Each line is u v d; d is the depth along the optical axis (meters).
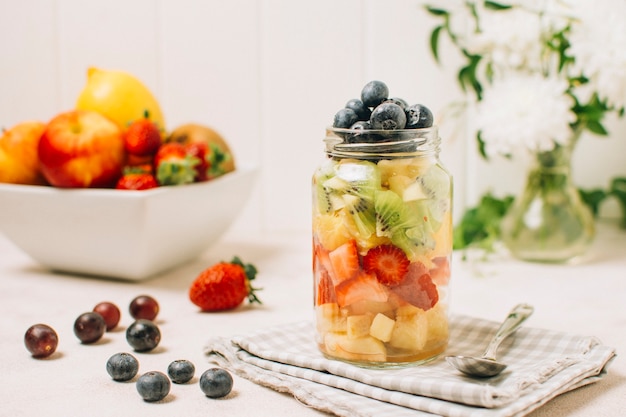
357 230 0.86
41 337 1.00
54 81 1.82
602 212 1.89
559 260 1.49
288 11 1.76
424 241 0.87
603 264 1.48
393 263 0.86
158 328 1.03
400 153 0.87
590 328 1.09
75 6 1.79
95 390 0.89
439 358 0.93
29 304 1.25
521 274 1.42
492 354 0.90
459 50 1.77
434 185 0.88
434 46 1.59
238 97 1.80
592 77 1.43
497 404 0.75
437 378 0.82
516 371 0.85
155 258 1.35
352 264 0.86
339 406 0.80
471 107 1.80
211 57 1.79
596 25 1.37
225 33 1.78
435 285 0.90
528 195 1.49
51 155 1.30
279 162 1.82
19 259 1.56
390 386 0.82
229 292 1.18
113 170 1.35
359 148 0.87
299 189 1.83
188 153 1.38
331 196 0.88
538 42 1.44
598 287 1.31
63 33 1.80
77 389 0.90
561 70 1.50
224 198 1.44
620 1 1.39
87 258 1.36
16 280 1.39
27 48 1.82
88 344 1.06
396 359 0.88
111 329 1.12
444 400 0.78
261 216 1.84
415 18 1.76
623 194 1.77
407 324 0.88
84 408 0.84
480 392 0.75
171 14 1.78
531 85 1.40
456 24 1.76
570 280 1.37
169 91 1.80
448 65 1.78
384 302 0.87
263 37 1.77
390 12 1.76
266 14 1.76
